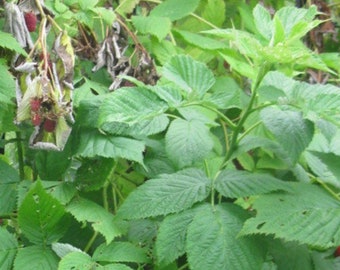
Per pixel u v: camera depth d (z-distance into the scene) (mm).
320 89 521
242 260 458
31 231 522
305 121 508
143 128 545
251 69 605
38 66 525
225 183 508
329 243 441
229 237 467
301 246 517
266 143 561
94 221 520
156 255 491
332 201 487
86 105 564
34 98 520
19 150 616
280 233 447
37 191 508
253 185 500
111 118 498
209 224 473
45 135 539
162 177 521
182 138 536
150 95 523
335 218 460
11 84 517
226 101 545
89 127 563
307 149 551
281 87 575
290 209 469
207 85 548
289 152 496
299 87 525
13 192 564
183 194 502
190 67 553
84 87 598
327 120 499
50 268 505
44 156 595
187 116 562
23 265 499
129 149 541
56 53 538
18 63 539
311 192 496
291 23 529
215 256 457
